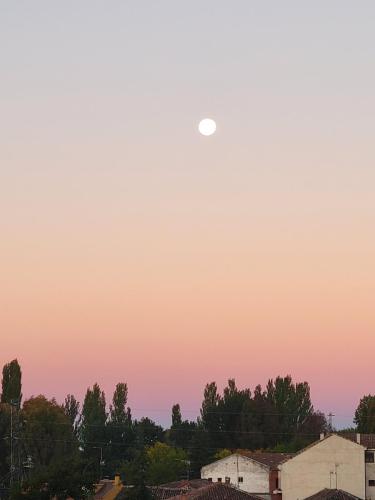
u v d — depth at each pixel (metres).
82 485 137.88
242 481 178.75
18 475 169.75
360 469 165.12
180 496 151.00
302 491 166.00
